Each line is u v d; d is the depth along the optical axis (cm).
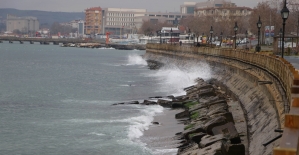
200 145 2911
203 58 9931
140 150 3431
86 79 10569
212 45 13050
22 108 5831
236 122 3709
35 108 5819
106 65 15975
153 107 5594
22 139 3934
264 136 2712
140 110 5381
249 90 4841
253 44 15500
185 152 2934
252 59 5709
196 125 3741
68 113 5338
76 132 4172
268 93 3731
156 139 3741
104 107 5762
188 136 3481
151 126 4334
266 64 4625
